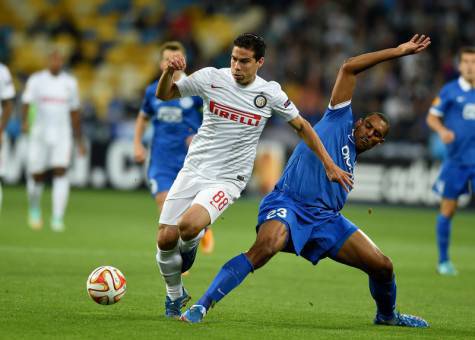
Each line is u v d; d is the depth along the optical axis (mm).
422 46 23000
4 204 68125
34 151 52656
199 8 102938
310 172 23500
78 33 103438
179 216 23641
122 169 82938
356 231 23547
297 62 92250
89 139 83812
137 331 21422
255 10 100500
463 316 27031
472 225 65875
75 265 36094
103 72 100000
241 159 23547
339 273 37625
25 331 21031
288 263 40906
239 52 22453
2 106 42781
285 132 79938
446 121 41188
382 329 23609
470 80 40719
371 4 95812
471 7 94625
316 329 23125
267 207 23547
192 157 23781
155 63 99812
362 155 77312
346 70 23547
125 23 103812
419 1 94750
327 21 95375
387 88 85875
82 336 20578
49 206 68125
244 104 22969
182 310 26219
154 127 36406
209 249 40750
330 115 23953
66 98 52969
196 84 22922
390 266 23297
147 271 35125
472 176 40000
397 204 75625
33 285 29672
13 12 106500
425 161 74562
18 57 102938
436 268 40938
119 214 63625
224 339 20750
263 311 26406
